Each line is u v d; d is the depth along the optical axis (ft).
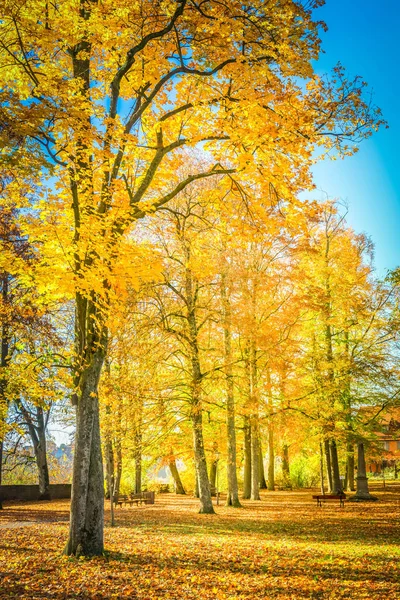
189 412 65.21
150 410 59.93
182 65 33.81
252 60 31.68
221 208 42.24
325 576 27.48
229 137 36.68
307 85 34.19
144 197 56.85
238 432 102.12
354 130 34.55
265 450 139.95
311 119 32.83
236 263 66.54
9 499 95.76
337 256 87.40
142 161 38.96
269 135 33.09
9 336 47.96
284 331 68.39
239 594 23.63
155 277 30.25
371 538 42.68
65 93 25.99
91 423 32.81
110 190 31.65
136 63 35.45
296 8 30.01
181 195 62.59
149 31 33.27
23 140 22.52
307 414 71.82
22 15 26.18
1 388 47.01
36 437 99.76
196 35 32.37
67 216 33.01
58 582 24.75
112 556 31.71
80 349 33.42
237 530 47.67
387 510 67.21
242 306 64.39
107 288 30.19
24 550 33.45
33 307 46.21
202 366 67.87
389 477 174.29
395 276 53.42
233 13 31.04
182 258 63.98
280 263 68.59
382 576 27.32
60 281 29.07
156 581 25.67
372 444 83.46
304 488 136.15
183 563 30.58
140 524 52.54
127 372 57.21
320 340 87.30
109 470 52.54
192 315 64.18
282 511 68.23
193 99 37.29
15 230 44.16
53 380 41.91
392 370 75.66
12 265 31.48
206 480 66.33
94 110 29.58
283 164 35.83
